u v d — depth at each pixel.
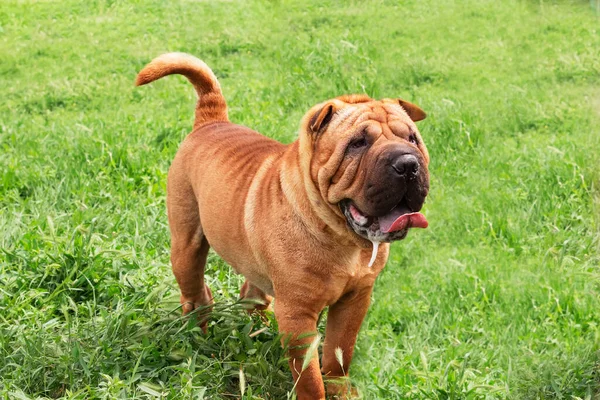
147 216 5.71
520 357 4.27
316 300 3.65
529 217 5.83
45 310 4.57
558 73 9.09
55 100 9.36
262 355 3.97
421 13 12.04
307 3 12.91
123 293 4.78
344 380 3.93
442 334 4.64
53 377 3.95
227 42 11.20
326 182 3.43
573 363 4.05
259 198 3.78
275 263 3.66
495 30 10.85
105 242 5.28
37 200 6.00
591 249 5.29
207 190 4.12
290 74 9.35
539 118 7.80
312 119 3.52
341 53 9.80
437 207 6.11
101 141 6.86
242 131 4.40
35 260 4.92
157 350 4.14
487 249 5.54
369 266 3.47
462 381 3.82
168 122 7.74
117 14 13.33
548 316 4.75
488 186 6.38
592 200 5.46
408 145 3.31
